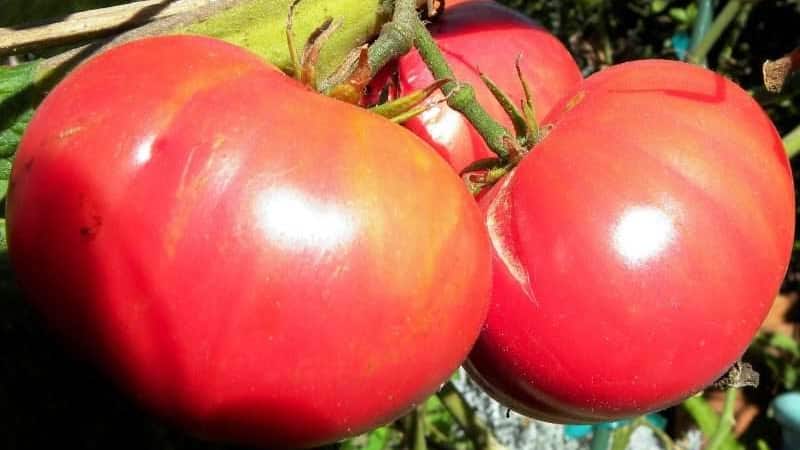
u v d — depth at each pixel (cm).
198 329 17
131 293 17
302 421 18
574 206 21
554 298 21
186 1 24
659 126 22
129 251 17
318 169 17
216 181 17
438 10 27
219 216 17
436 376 19
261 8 23
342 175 17
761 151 22
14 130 24
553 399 23
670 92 22
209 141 17
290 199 17
